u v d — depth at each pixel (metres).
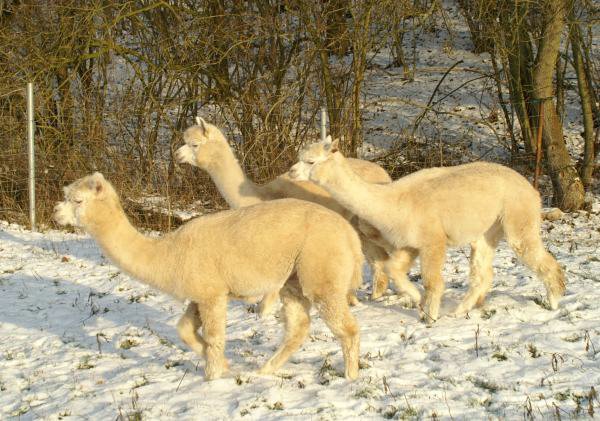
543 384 5.44
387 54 22.81
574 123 17.06
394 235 7.12
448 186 7.08
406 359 6.12
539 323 6.86
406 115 18.08
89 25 12.78
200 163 8.28
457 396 5.32
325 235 5.53
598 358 5.89
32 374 6.24
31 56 13.01
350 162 8.34
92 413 5.36
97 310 7.92
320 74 14.01
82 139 12.88
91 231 5.70
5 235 11.41
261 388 5.60
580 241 10.45
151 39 13.95
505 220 7.21
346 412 5.10
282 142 13.02
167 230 11.53
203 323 5.69
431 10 13.30
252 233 5.54
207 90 13.70
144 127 13.80
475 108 18.16
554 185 12.86
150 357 6.54
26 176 12.62
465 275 8.73
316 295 5.54
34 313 7.93
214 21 13.75
